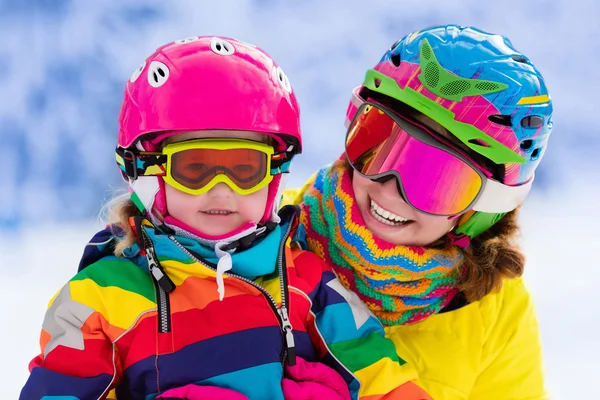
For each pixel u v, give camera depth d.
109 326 1.82
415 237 2.03
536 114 1.92
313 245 2.21
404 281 2.11
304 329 2.00
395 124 1.94
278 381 1.83
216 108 1.84
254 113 1.88
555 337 3.91
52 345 1.80
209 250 1.92
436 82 1.88
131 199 2.03
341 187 2.08
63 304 1.84
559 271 4.74
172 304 1.85
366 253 2.04
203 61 1.89
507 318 2.20
